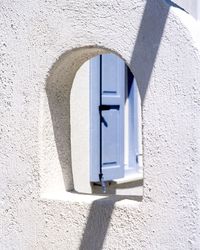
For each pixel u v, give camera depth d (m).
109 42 4.29
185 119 3.97
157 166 4.07
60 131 4.76
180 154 3.98
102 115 6.54
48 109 4.64
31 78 4.63
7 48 4.75
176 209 3.99
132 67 4.19
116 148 6.76
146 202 4.10
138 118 7.76
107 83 6.65
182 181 3.97
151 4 4.11
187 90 3.96
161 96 4.06
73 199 4.45
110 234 4.24
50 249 4.52
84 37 4.39
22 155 4.66
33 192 4.61
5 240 4.74
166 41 4.04
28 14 4.64
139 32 4.16
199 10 6.34
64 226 4.46
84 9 4.38
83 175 6.26
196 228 3.93
